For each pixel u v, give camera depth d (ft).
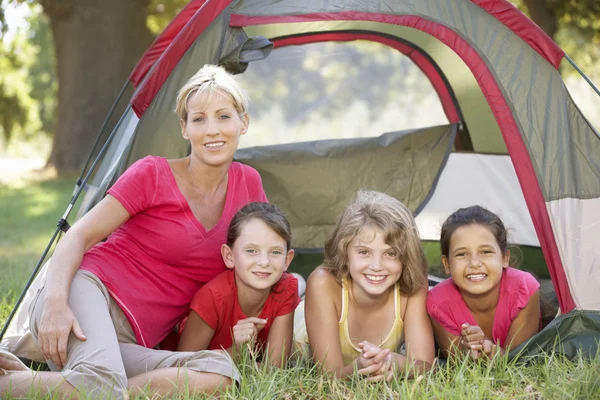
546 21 34.42
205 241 7.56
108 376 6.31
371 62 13.15
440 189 13.23
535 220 8.15
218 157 7.51
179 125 8.43
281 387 6.82
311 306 7.72
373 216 7.42
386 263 7.42
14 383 6.25
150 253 7.48
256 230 7.37
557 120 8.36
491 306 7.93
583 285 7.88
